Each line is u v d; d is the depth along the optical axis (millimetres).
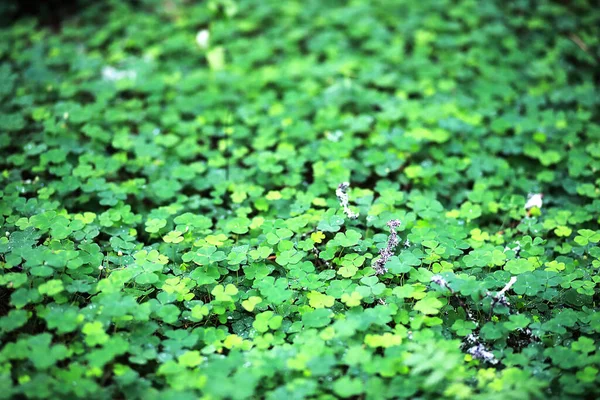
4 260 911
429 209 988
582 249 956
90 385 815
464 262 941
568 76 1232
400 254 918
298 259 921
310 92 1179
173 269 927
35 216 942
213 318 903
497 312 883
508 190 1048
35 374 828
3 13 1333
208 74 1221
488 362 862
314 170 1037
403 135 1089
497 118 1138
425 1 1360
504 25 1319
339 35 1295
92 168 1048
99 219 974
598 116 1161
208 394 814
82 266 913
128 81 1182
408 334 867
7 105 1128
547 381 838
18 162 1038
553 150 1097
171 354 853
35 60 1228
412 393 821
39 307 865
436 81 1217
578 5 1347
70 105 1114
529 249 954
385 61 1247
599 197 1023
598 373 841
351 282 910
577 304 907
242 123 1143
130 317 863
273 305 903
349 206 977
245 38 1319
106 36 1290
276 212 1008
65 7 1368
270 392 825
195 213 1012
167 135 1096
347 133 1109
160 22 1344
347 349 857
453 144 1098
